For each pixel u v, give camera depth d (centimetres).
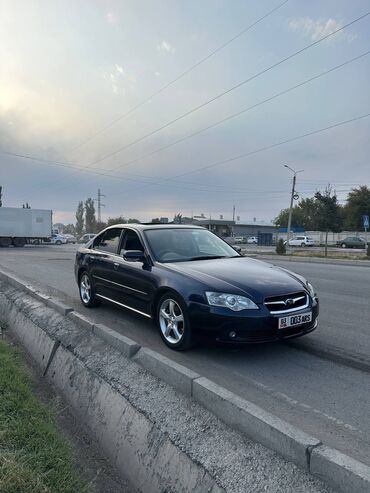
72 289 944
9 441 292
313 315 449
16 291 777
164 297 477
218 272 460
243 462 237
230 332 407
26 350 559
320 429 301
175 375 318
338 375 404
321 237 5578
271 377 398
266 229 10269
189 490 243
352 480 199
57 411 376
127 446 302
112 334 416
